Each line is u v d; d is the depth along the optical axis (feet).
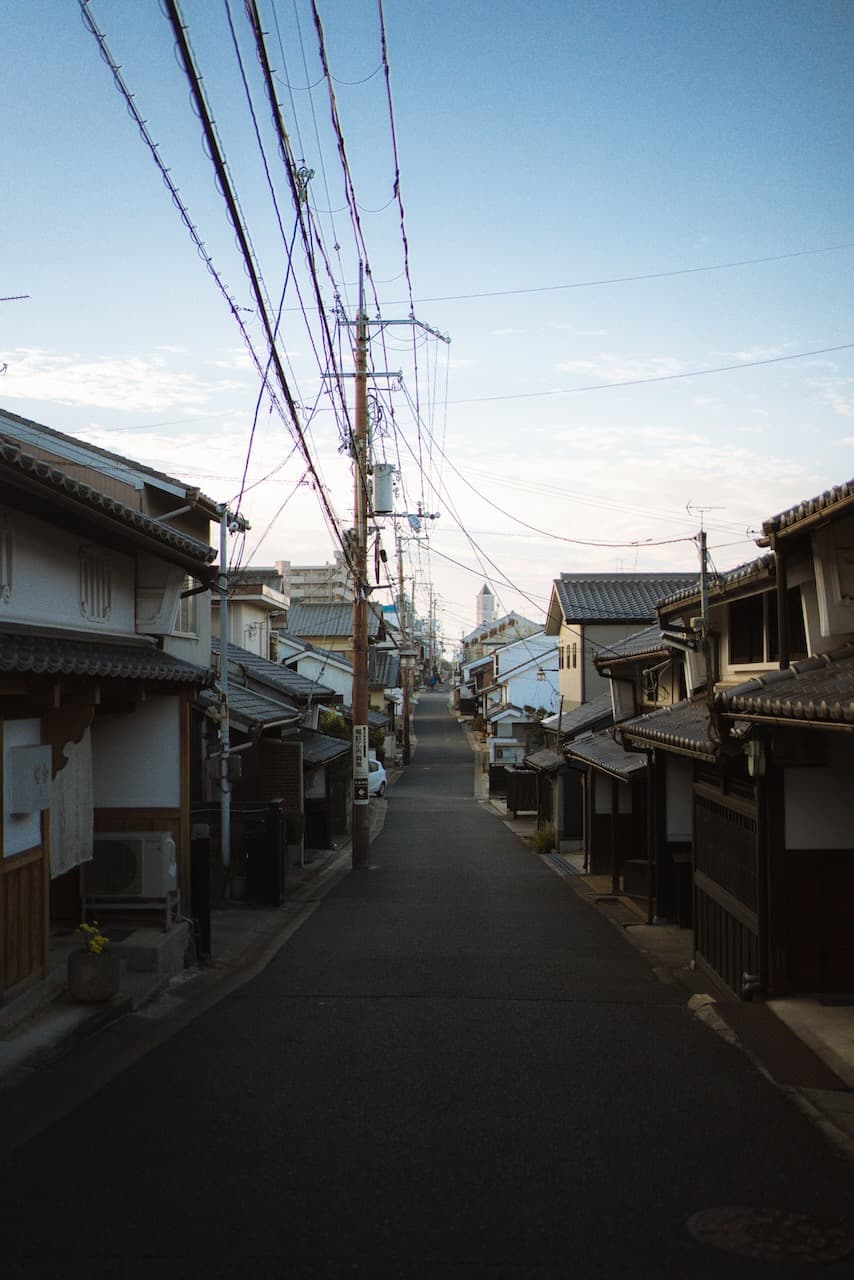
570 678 128.98
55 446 55.36
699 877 40.88
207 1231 16.40
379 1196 17.83
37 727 30.89
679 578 132.26
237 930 50.78
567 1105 22.98
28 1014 28.30
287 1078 25.21
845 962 31.42
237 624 106.73
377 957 43.98
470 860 87.86
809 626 33.55
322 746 92.22
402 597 205.46
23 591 32.63
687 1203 17.57
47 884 31.24
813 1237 16.26
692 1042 28.78
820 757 31.27
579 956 44.47
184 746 43.62
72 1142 20.57
